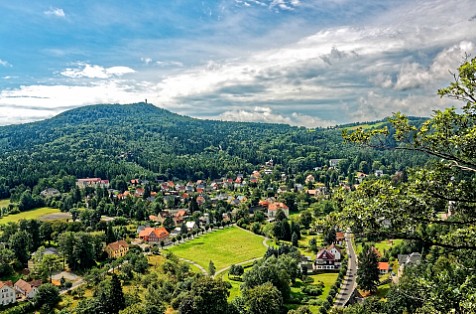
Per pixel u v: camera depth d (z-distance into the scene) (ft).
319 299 280.31
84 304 246.68
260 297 242.17
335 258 360.28
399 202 55.98
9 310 253.03
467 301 52.31
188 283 287.28
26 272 330.95
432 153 59.82
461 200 55.31
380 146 62.95
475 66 56.75
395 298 195.83
